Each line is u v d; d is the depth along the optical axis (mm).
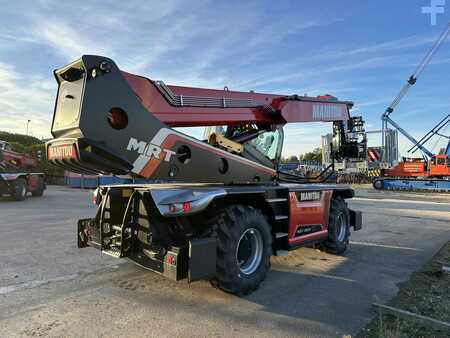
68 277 4629
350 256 6082
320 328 3270
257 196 4402
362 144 7043
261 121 5418
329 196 5844
